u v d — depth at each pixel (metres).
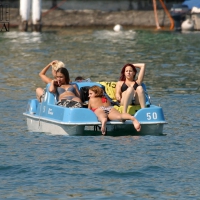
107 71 95.75
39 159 44.06
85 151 46.03
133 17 185.12
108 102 52.72
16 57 113.56
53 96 54.25
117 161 43.53
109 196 36.75
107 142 48.72
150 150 46.53
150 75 91.75
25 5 168.00
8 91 76.69
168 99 70.56
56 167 42.19
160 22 185.25
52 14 185.25
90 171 41.34
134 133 52.03
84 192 37.41
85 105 54.12
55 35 160.62
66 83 54.88
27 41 143.50
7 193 37.22
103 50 126.75
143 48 131.38
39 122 54.06
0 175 40.62
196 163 43.31
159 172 41.22
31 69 98.12
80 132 50.94
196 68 100.50
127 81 54.50
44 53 120.44
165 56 117.31
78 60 110.00
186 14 181.88
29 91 76.88
